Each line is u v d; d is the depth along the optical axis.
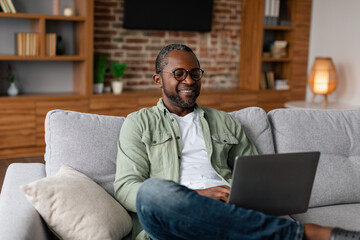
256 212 1.42
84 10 4.16
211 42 5.20
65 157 1.80
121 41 4.73
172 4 4.77
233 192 1.42
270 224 1.40
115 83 4.46
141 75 4.90
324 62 4.46
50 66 4.50
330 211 1.98
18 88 4.38
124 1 4.54
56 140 1.82
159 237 1.51
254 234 1.39
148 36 4.86
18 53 3.99
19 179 1.75
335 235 1.39
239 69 5.40
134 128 1.85
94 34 4.58
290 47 5.25
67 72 4.60
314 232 1.41
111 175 1.84
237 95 4.98
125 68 4.80
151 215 1.46
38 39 4.04
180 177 1.86
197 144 1.95
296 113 2.23
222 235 1.41
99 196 1.60
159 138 1.87
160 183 1.48
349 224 1.84
